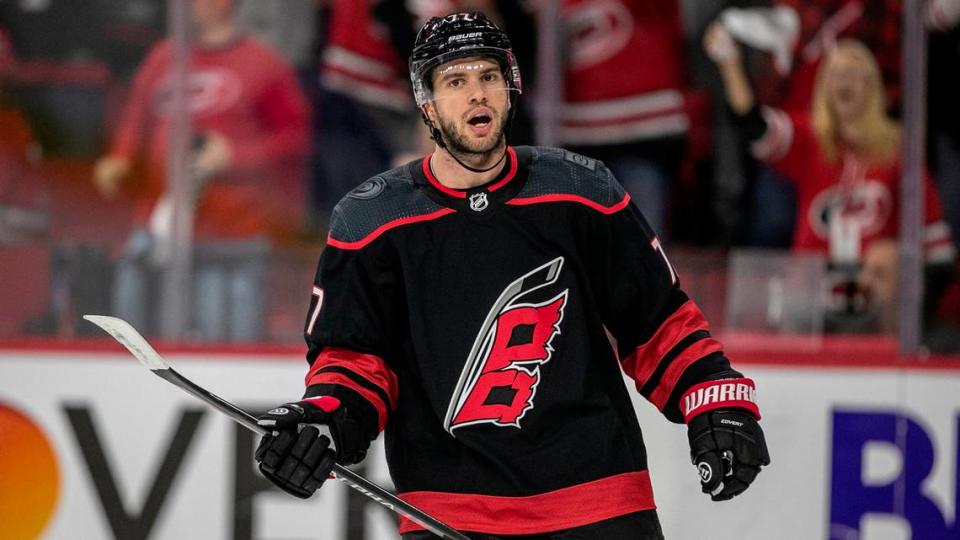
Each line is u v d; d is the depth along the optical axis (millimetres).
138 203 14797
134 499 13734
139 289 14547
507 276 7438
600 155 15453
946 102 14875
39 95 14945
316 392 7430
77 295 14523
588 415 7520
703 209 15359
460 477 7547
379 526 13742
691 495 13727
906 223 14867
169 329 14523
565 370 7445
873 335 14797
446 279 7461
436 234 7477
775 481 13859
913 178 14898
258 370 13883
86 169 14836
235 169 14930
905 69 14922
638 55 15281
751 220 15305
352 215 7586
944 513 13875
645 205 15430
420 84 7414
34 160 14781
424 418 7652
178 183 14812
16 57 14969
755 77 15305
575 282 7504
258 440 13805
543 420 7449
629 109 15367
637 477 7648
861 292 14859
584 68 15320
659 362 7691
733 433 7254
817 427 13867
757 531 13805
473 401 7441
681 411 7590
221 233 14805
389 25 15156
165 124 14930
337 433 7281
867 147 15102
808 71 15250
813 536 13852
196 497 13773
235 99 15000
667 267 7766
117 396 13805
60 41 14984
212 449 13789
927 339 14742
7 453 13750
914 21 14891
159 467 13773
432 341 7461
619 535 7453
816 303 14820
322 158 15141
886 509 13883
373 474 13695
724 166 15359
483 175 7480
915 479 13875
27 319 14438
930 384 13883
